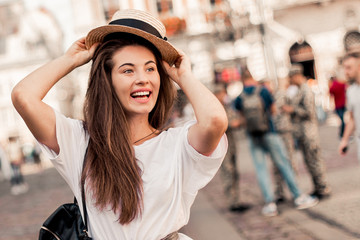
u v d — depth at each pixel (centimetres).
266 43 1423
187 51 1978
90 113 174
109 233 163
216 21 1476
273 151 547
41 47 2675
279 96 585
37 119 160
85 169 166
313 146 560
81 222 168
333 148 1021
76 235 166
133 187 162
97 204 162
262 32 1440
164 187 166
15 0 2853
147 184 166
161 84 193
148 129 183
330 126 1596
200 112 163
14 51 2681
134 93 172
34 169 1923
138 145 174
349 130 413
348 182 627
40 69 169
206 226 511
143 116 180
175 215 166
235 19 1421
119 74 171
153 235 163
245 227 489
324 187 564
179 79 178
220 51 1959
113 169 164
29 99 158
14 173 1209
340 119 1042
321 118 1808
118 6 2070
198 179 171
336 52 2081
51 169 1777
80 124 177
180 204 168
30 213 793
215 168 171
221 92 572
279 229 466
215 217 554
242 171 934
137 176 164
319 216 489
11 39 2723
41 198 973
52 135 165
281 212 537
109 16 2078
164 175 168
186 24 1977
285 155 552
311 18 2078
